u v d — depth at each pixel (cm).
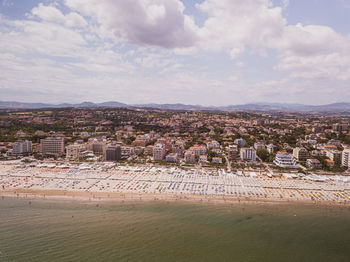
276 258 11644
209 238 13150
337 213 16162
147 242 12700
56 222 14638
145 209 16500
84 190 19550
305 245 12700
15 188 19825
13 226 14112
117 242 12612
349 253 12094
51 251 11788
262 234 13638
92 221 14788
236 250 12175
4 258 11225
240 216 15650
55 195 18600
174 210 16400
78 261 11075
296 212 16238
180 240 12938
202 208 16750
